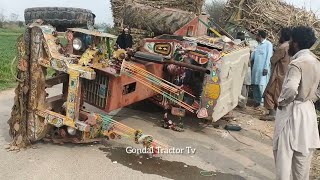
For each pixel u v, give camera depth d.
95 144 5.95
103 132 5.65
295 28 4.57
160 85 6.32
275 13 11.01
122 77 5.85
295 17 10.95
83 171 5.07
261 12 10.89
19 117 5.48
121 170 5.21
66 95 5.79
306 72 4.41
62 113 5.70
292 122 4.49
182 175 5.25
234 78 7.08
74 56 5.42
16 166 5.04
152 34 8.95
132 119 7.38
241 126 7.62
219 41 7.08
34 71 5.33
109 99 5.71
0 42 19.91
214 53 6.43
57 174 4.93
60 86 9.34
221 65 6.38
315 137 4.52
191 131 7.04
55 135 5.76
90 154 5.58
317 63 4.49
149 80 6.15
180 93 6.49
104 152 5.70
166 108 6.91
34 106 5.43
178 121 7.47
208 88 6.50
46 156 5.37
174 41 6.78
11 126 5.65
